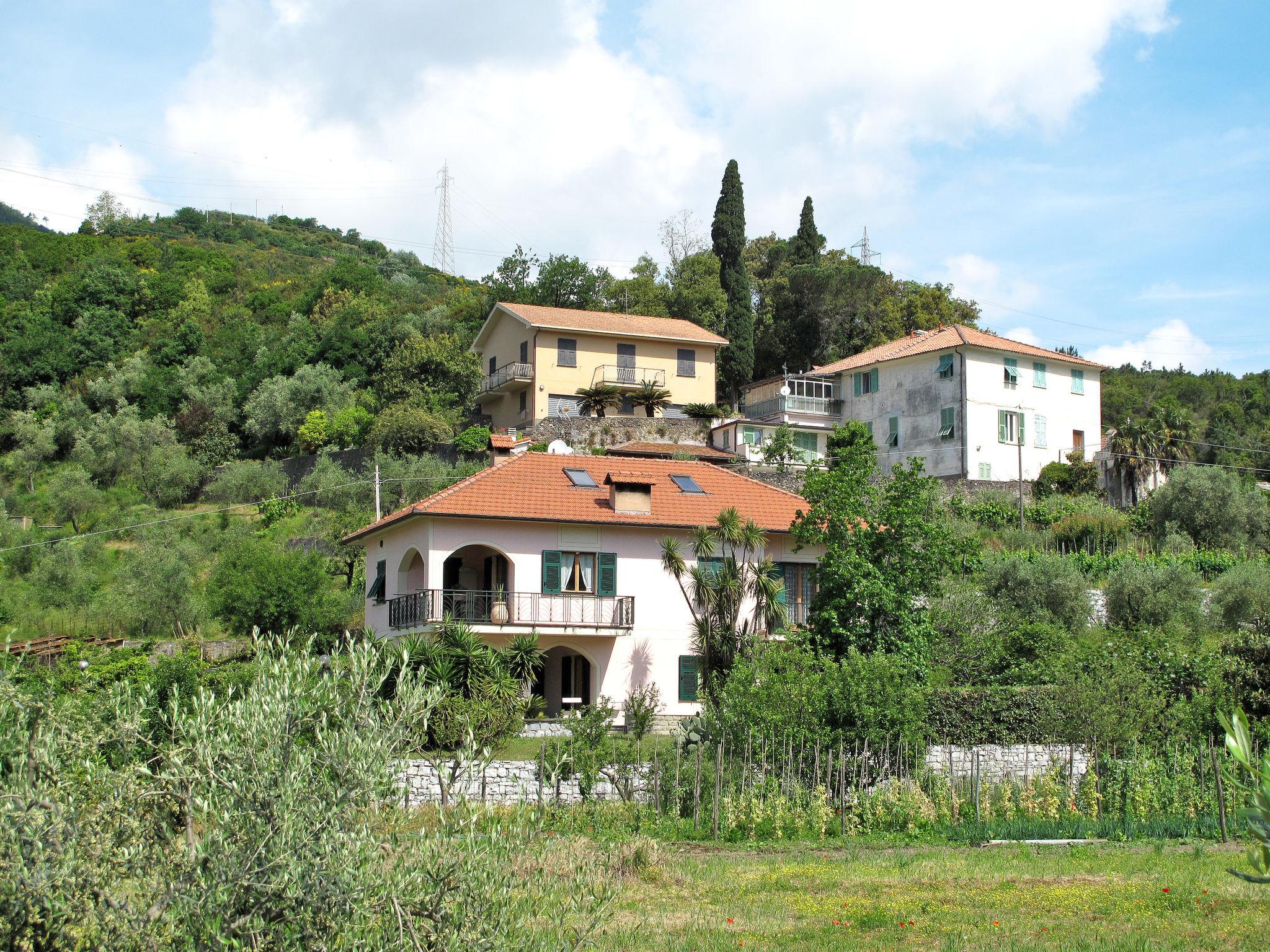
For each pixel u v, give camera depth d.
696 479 35.94
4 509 56.12
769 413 64.12
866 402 62.97
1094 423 62.12
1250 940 12.30
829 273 77.25
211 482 61.06
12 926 6.69
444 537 31.39
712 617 29.05
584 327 62.53
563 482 33.81
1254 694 25.00
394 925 7.13
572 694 33.81
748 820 19.62
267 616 38.50
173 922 6.80
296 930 6.86
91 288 89.38
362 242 162.38
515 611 31.33
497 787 19.20
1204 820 20.66
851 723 21.53
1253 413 92.44
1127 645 27.33
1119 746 22.75
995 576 37.78
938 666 27.69
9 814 6.82
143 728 8.29
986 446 57.50
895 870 16.53
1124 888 15.19
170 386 74.19
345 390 68.50
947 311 79.12
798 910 13.84
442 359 64.81
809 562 34.16
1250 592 37.16
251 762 7.09
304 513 53.91
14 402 76.69
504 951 7.42
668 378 64.56
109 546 53.06
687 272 79.25
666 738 26.12
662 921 13.12
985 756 22.67
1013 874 16.25
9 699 7.79
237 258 125.50
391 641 31.31
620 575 32.66
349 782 7.13
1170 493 50.31
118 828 7.40
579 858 11.29
